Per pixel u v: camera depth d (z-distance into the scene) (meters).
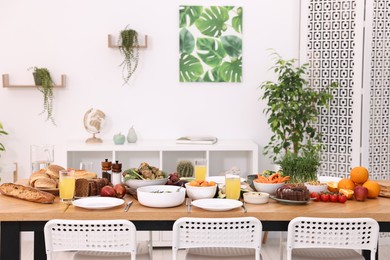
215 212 2.86
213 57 5.39
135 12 5.35
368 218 2.77
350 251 3.23
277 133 5.02
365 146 5.15
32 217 2.85
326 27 5.21
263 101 5.44
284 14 5.39
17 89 5.36
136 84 5.39
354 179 3.31
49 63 5.35
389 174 5.28
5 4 5.30
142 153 5.38
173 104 5.41
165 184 3.36
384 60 5.17
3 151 5.38
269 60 5.41
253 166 5.02
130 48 5.26
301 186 3.09
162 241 4.98
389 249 5.09
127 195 3.32
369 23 5.08
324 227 2.88
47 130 5.38
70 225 2.81
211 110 5.44
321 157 5.29
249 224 2.79
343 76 5.17
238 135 5.45
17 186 3.20
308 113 5.02
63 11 5.32
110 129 5.40
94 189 3.20
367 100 5.12
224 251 3.22
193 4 5.36
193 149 4.97
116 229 2.84
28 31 5.32
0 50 5.32
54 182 3.30
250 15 5.39
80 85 5.37
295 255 3.14
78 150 4.93
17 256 2.89
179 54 5.38
